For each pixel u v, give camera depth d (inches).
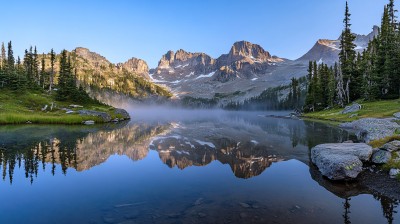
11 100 3186.5
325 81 4266.7
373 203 548.1
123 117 3890.3
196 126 2615.7
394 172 689.6
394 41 2960.1
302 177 749.3
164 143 1423.5
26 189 639.1
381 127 1096.2
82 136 1694.1
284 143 1400.1
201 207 517.0
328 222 454.9
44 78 4665.4
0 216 475.8
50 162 940.0
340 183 686.5
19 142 1397.6
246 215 477.7
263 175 775.1
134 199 565.6
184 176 765.3
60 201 553.6
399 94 2689.5
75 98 3863.2
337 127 2039.9
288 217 471.8
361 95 3233.3
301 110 4808.1
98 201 553.3
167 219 458.0
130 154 1111.0
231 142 1454.2
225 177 753.6
